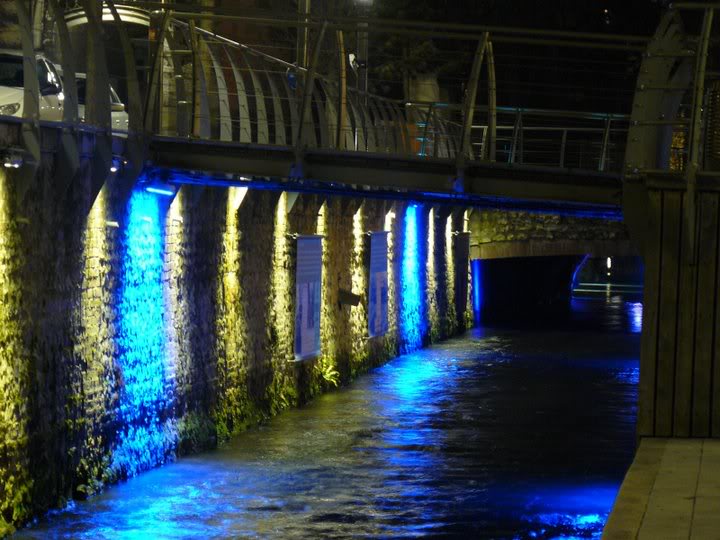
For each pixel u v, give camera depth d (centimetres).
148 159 2231
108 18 2748
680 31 1770
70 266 2006
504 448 2672
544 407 3269
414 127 4459
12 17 2744
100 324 2122
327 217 3400
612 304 7094
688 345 1658
